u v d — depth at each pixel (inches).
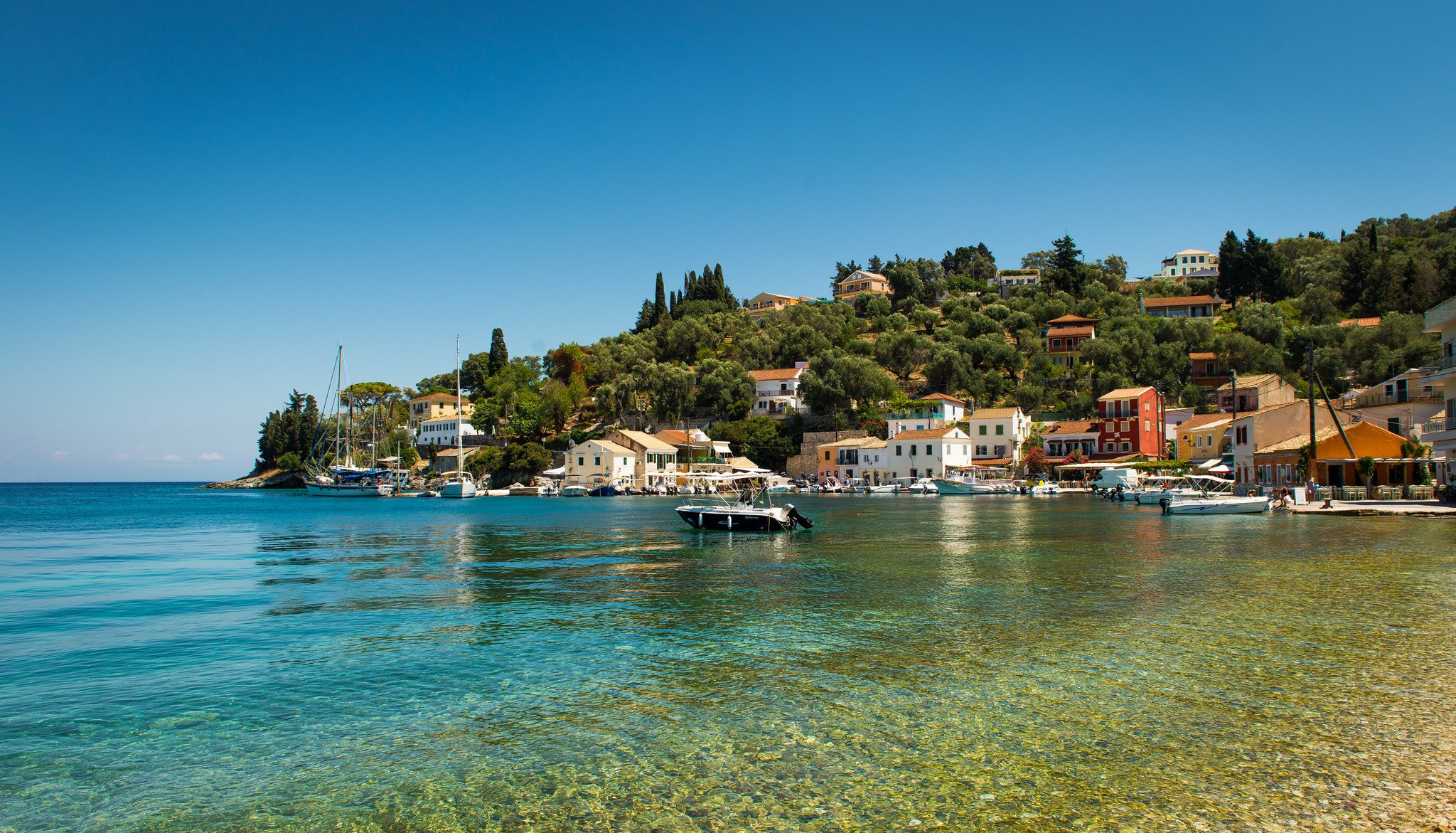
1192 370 5354.3
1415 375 3221.0
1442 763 442.0
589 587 1128.8
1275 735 487.5
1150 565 1240.8
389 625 877.2
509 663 697.0
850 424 5561.0
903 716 532.4
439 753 491.2
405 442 7086.6
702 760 467.2
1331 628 765.3
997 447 4874.5
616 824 391.5
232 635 838.5
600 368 6815.9
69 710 587.8
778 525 2017.7
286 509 3860.7
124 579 1286.9
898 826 381.4
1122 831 373.4
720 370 6048.2
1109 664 649.0
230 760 487.2
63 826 408.5
